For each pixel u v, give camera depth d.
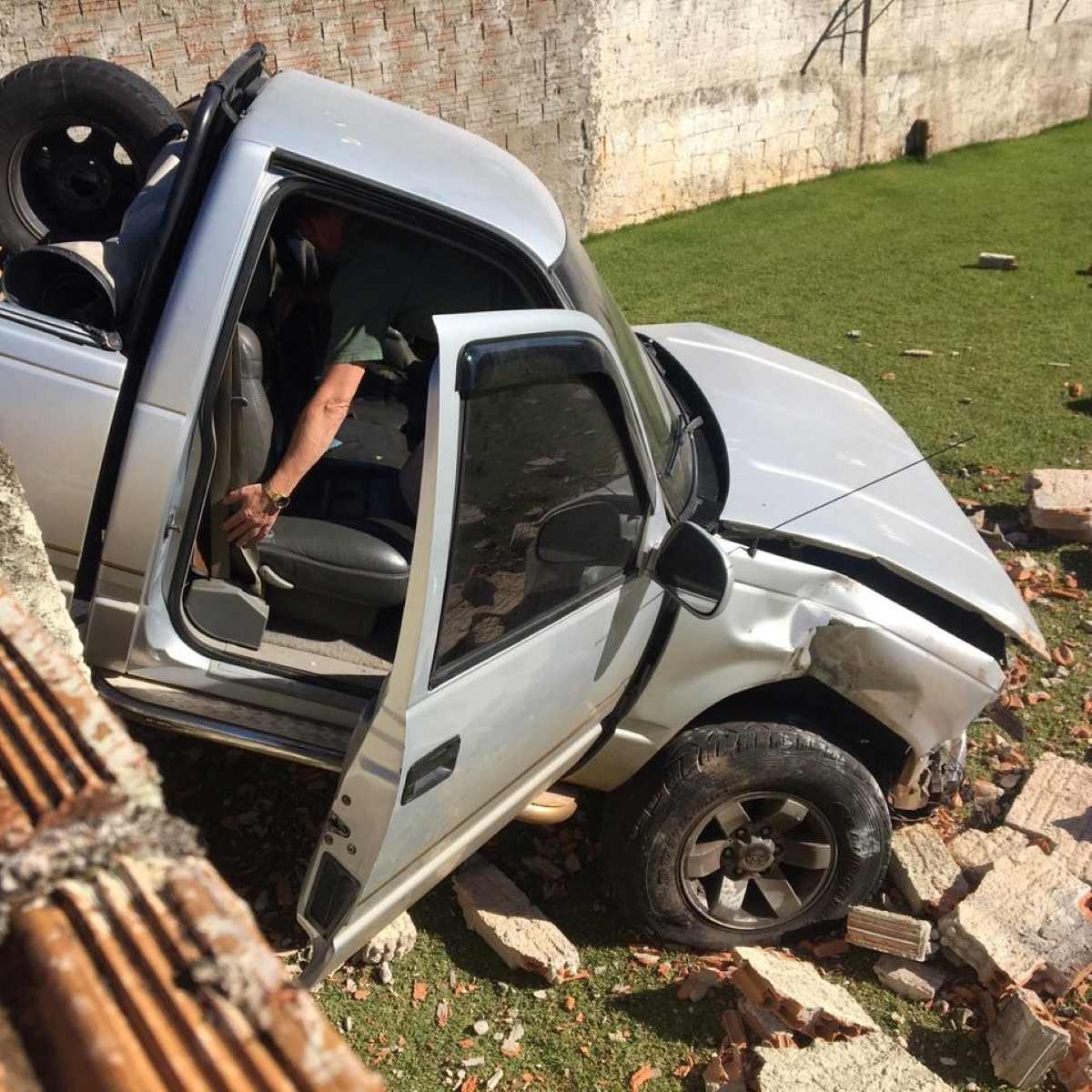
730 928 3.53
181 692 2.90
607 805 3.49
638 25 11.05
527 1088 3.11
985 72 15.41
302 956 3.41
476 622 2.61
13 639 1.25
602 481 2.86
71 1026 0.91
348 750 2.57
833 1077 3.03
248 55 3.30
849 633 3.29
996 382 7.92
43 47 7.89
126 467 2.68
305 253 3.42
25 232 4.15
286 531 3.04
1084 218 12.43
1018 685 4.83
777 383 4.21
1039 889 3.62
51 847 1.02
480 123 10.20
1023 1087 3.18
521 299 3.04
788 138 13.24
